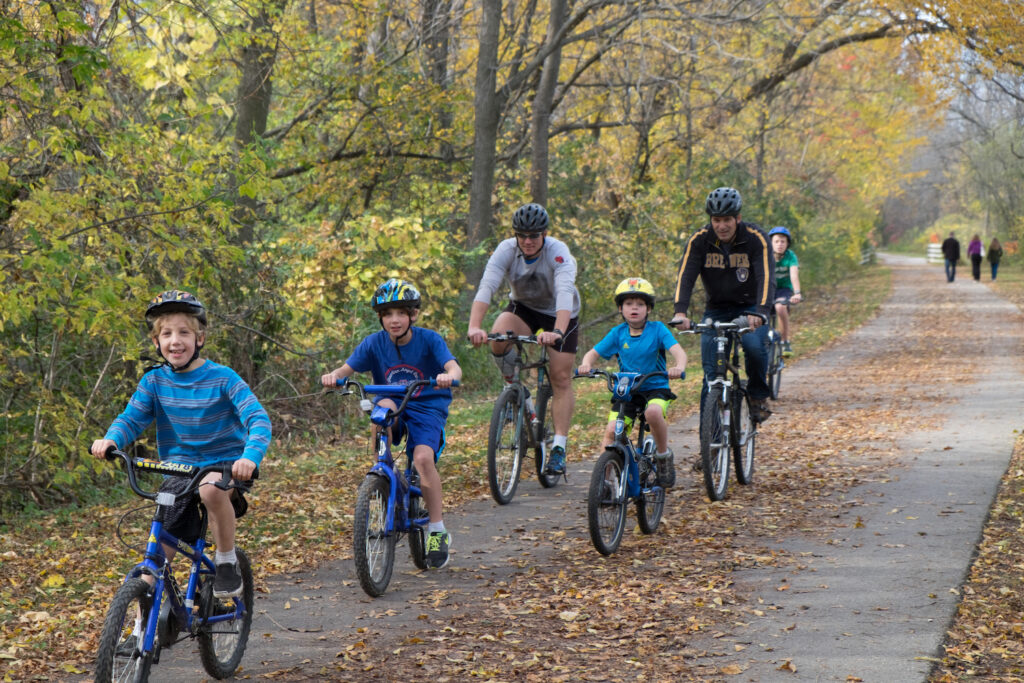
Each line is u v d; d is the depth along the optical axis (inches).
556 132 1034.7
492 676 209.9
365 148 864.3
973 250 2020.2
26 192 413.1
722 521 334.3
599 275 939.3
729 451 375.6
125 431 197.0
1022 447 437.1
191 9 543.5
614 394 302.8
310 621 248.4
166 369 201.6
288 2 744.3
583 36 832.3
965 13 908.6
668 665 212.8
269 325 614.9
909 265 3004.4
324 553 314.7
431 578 283.1
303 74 788.6
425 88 837.8
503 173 917.8
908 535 307.3
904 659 211.6
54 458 419.8
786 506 351.9
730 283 377.7
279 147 714.8
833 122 1749.5
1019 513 329.1
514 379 374.9
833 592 256.8
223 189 455.8
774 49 1080.2
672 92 1063.0
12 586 292.2
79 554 332.2
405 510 273.4
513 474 377.4
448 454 479.8
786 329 673.0
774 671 207.6
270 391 626.2
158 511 185.3
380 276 590.9
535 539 320.2
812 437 490.6
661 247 1011.9
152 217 411.8
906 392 635.5
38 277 361.7
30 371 483.5
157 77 585.6
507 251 367.6
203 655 205.9
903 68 1168.8
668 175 1147.9
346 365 281.6
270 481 440.5
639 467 312.2
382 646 229.8
